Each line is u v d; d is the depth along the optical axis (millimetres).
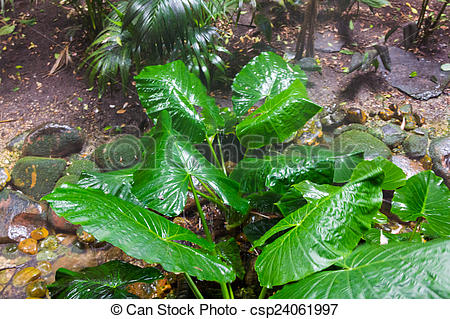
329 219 1480
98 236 1368
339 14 4586
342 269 1393
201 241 1679
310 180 1933
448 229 1704
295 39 4289
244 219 2465
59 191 1505
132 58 3705
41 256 2488
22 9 4652
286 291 1396
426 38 4172
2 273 2383
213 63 3320
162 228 1622
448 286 1174
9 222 2639
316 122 3260
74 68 4004
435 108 3471
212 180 1941
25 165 2926
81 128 3416
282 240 1558
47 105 3652
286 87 2482
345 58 4070
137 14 2799
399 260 1318
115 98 3678
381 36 4355
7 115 3566
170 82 2379
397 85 3729
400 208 1821
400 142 3121
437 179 1836
